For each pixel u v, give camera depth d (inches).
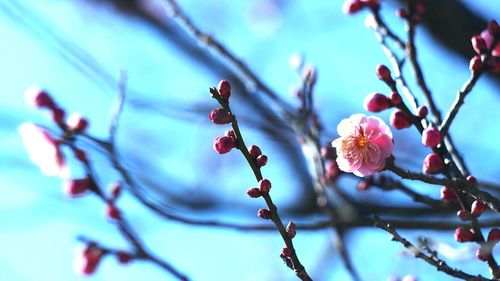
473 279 32.2
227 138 32.5
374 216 32.8
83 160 38.0
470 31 43.1
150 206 37.9
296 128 40.4
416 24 36.7
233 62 42.0
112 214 37.8
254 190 32.6
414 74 36.0
